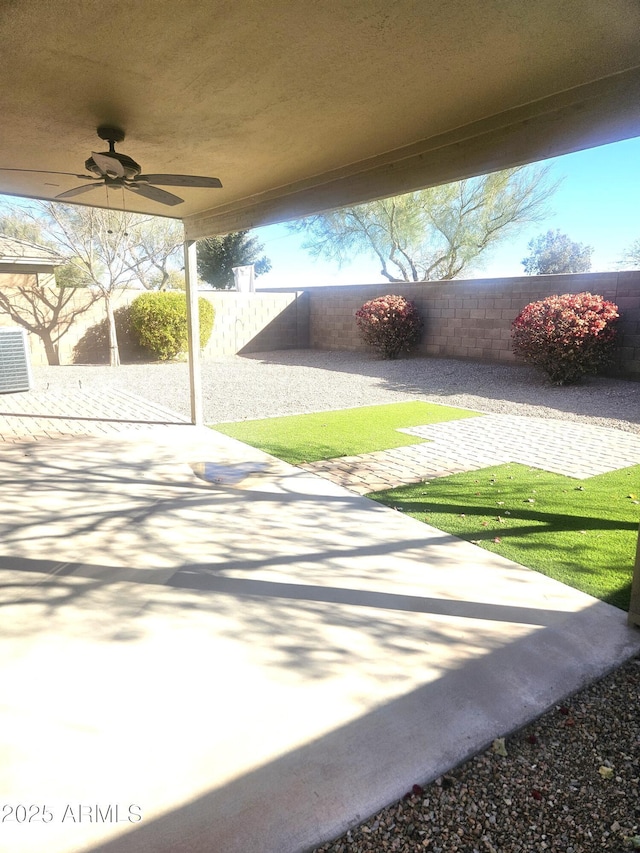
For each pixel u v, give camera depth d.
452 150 4.06
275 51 2.89
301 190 5.55
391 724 2.14
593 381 10.10
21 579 3.26
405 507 4.50
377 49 2.85
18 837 1.66
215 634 2.73
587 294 9.86
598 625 2.82
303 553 3.65
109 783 1.86
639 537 2.73
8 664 2.49
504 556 3.61
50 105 3.70
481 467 5.63
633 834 1.70
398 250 18.42
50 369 13.06
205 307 15.23
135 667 2.47
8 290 13.01
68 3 2.45
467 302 12.98
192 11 2.52
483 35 2.67
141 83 3.32
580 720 2.20
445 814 1.78
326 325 17.09
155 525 4.09
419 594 3.13
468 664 2.51
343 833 1.71
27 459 5.77
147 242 16.55
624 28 2.59
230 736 2.07
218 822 1.73
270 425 7.59
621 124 3.05
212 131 4.15
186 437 6.82
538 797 1.84
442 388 10.47
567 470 5.51
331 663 2.51
